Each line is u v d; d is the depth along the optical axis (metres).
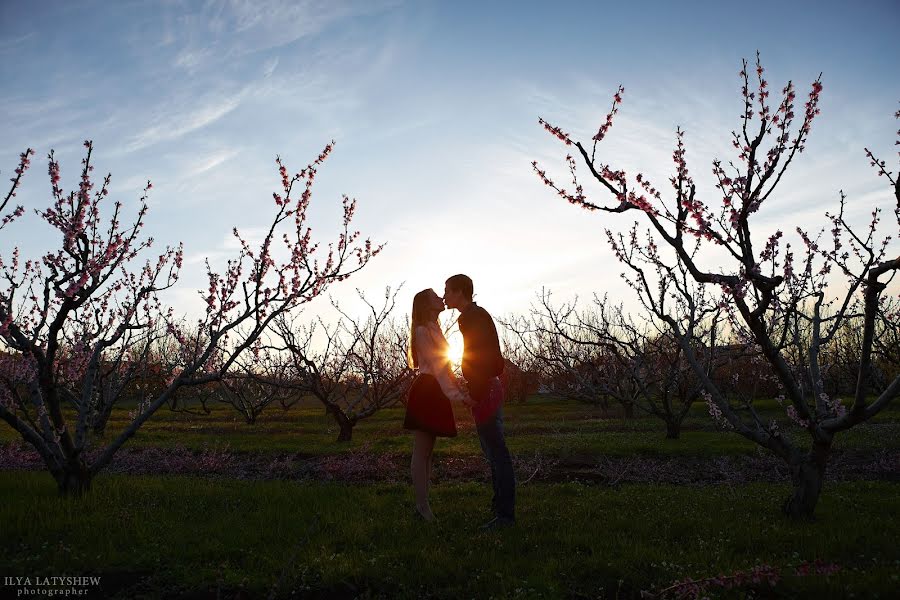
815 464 6.18
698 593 4.09
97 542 5.42
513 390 34.34
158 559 4.97
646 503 7.12
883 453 11.73
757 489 8.19
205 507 6.91
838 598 4.03
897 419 18.56
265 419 24.41
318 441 15.48
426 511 6.24
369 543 5.40
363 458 11.74
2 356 9.15
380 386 17.91
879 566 4.57
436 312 6.33
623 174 6.21
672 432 15.28
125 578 4.72
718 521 6.06
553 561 4.79
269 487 8.13
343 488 8.09
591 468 11.02
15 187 7.43
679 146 6.06
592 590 4.44
